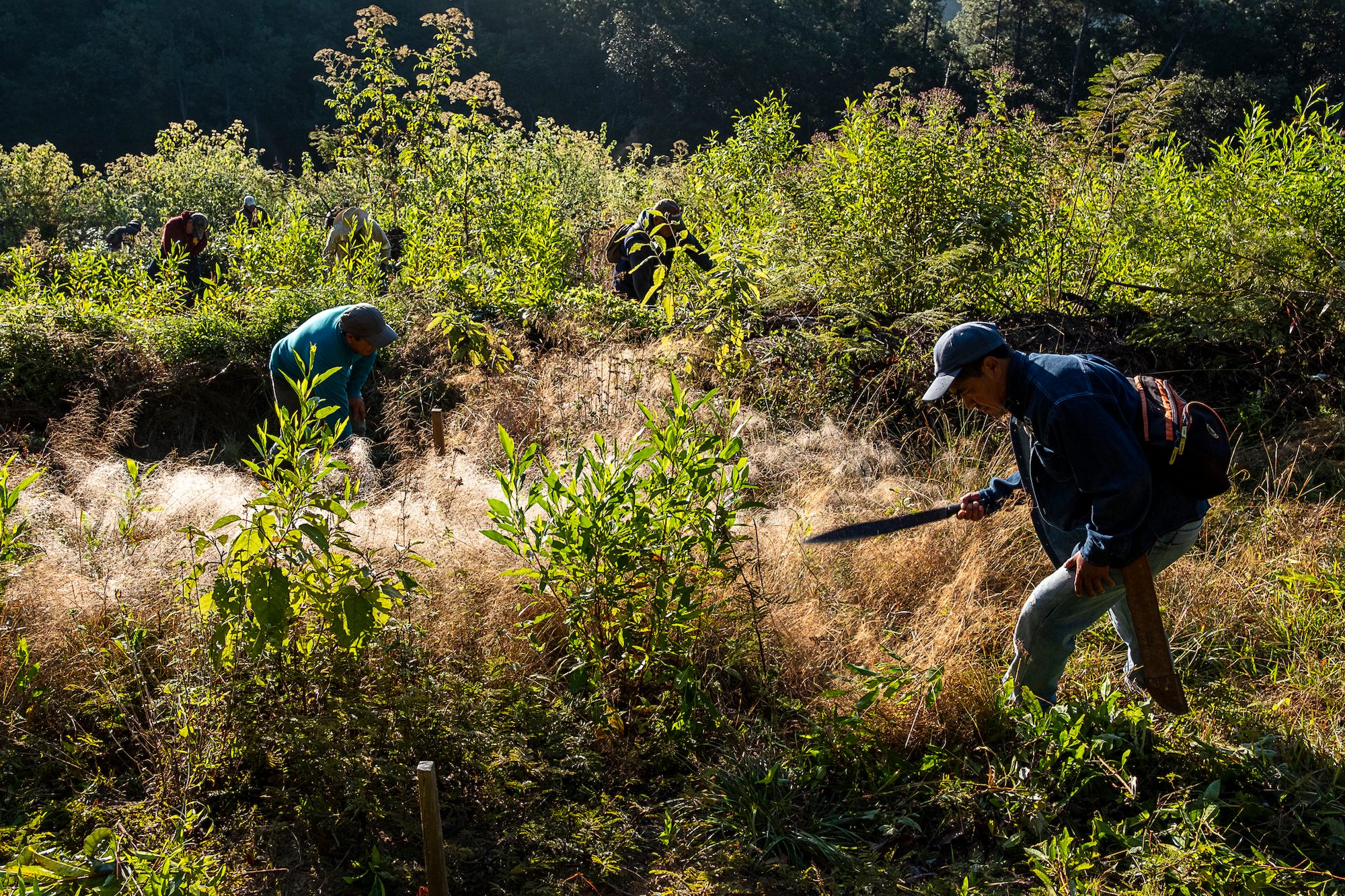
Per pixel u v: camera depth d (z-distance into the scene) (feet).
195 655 10.44
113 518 13.65
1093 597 10.40
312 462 10.23
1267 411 18.56
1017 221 20.94
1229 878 9.01
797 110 157.28
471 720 10.25
